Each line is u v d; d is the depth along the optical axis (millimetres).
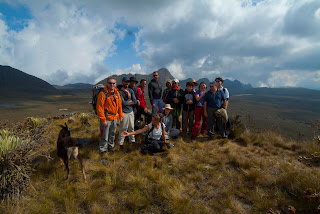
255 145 5137
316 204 2465
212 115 5387
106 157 4180
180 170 3635
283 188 3006
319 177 3086
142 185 3039
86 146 4879
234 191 2904
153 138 4578
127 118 4668
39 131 3908
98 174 3410
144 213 2482
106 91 4133
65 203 2584
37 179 3180
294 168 3594
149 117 5746
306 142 5109
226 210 2510
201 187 3061
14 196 2689
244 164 3713
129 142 5039
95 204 2562
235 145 5043
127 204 2654
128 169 3578
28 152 3197
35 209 2484
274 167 3742
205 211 2479
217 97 5312
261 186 3068
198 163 3887
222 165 3783
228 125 5520
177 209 2463
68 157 3160
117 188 3008
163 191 2844
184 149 4676
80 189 2947
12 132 3387
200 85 5543
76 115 10430
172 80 6004
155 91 5980
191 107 5777
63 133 3498
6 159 2781
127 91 4742
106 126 4215
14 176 2748
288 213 2426
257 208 2562
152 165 3746
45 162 3756
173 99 5754
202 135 5961
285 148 4953
